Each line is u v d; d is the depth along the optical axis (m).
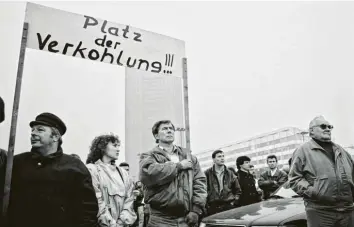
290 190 3.99
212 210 4.12
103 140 3.20
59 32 2.66
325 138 3.59
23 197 2.40
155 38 3.04
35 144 2.55
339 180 3.46
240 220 3.22
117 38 2.88
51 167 2.50
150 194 3.05
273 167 4.75
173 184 2.98
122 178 3.12
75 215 2.49
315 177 3.49
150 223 3.04
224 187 4.24
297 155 3.67
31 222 2.38
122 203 3.04
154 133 3.34
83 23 2.76
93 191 2.60
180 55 3.16
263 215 3.22
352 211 3.45
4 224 2.29
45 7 2.63
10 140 2.33
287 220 3.06
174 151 3.31
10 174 2.31
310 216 3.30
